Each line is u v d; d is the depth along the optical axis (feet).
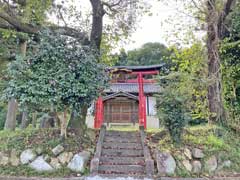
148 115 52.01
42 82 19.92
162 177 19.02
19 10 27.68
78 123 24.38
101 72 22.99
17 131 25.22
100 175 19.08
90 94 21.47
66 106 21.06
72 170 19.63
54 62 20.83
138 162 21.08
